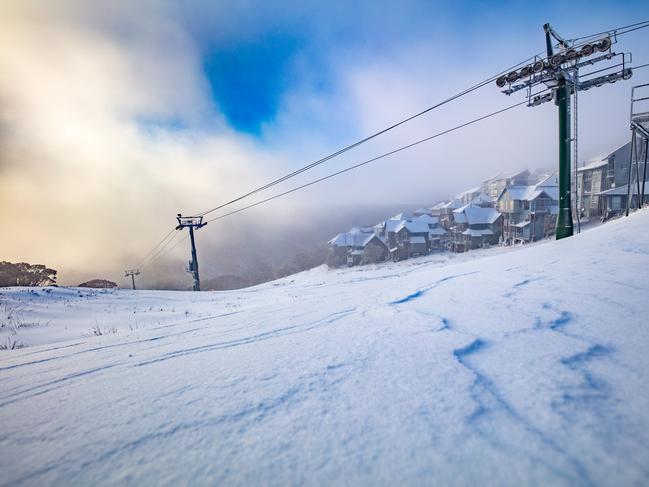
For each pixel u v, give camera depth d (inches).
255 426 56.5
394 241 2191.2
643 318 91.7
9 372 101.7
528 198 1563.7
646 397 54.9
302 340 105.3
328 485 41.4
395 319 120.5
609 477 39.1
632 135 389.7
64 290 698.2
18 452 53.9
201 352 104.0
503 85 374.9
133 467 48.1
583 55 314.8
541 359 72.9
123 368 95.3
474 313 115.7
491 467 42.2
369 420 55.2
